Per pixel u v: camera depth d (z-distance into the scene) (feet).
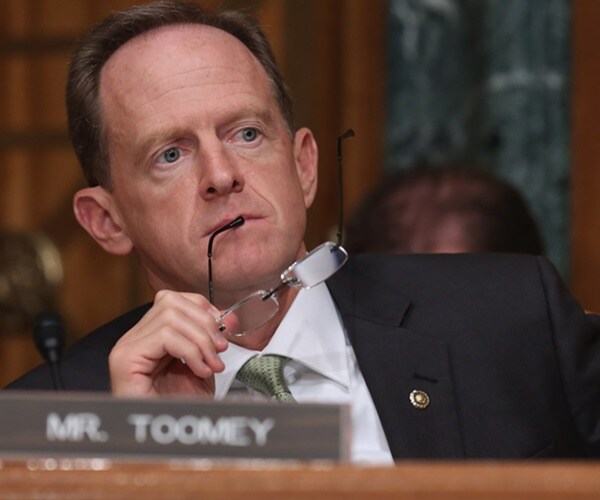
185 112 22.56
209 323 21.15
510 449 22.33
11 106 47.01
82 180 46.62
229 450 15.01
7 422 15.15
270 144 22.89
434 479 14.01
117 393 20.92
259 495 14.14
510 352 23.38
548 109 42.04
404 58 43.52
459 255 25.22
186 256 22.67
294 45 44.50
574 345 23.57
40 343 22.59
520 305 24.02
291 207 22.71
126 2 46.62
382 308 23.99
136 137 22.94
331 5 44.52
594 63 41.83
